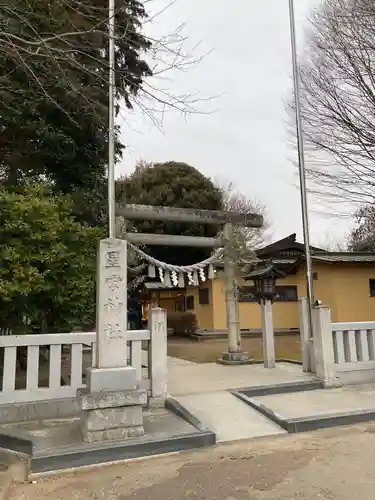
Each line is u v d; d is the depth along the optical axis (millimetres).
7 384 5215
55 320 6906
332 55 9648
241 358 9734
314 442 4477
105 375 4410
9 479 3689
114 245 4758
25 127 8141
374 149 9461
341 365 7137
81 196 8953
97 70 5684
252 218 10375
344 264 15711
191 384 6910
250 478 3559
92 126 8531
